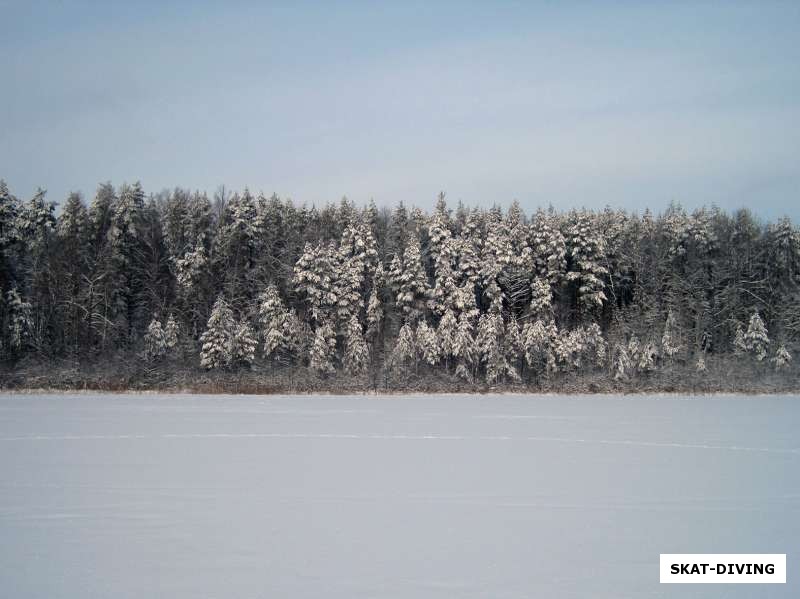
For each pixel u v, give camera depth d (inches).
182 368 1876.2
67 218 2074.3
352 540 498.6
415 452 863.1
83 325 1942.7
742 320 2278.5
